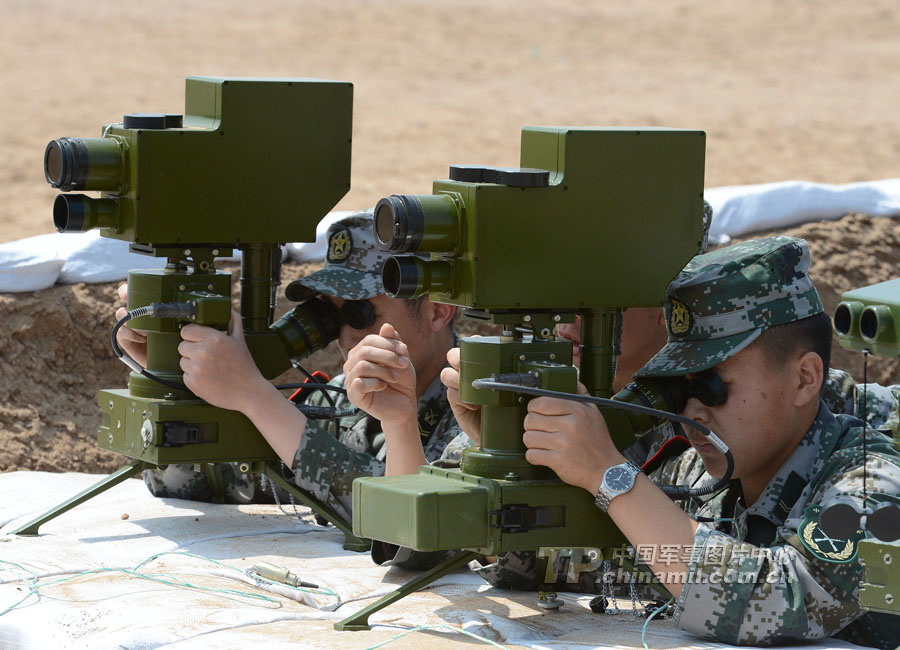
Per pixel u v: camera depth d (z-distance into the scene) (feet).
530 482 21.29
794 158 106.11
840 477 22.20
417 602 23.47
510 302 21.03
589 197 21.36
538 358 21.48
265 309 28.32
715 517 24.43
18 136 107.24
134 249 27.45
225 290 27.09
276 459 28.07
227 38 157.58
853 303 19.01
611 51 160.76
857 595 20.80
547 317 21.65
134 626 21.29
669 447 26.18
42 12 169.78
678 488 22.43
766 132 117.39
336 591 23.97
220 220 26.73
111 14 169.78
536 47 161.48
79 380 42.19
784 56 159.33
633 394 22.47
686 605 20.88
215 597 23.27
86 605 22.56
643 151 21.62
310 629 21.57
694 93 137.90
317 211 27.61
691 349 22.40
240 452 27.55
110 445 28.60
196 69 139.13
